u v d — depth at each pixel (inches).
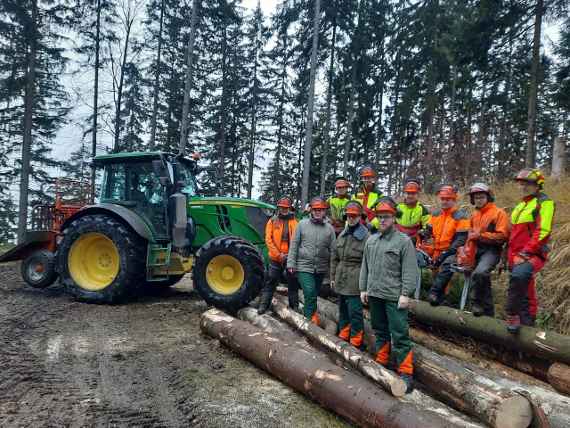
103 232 256.8
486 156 495.8
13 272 372.5
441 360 151.9
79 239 266.1
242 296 219.9
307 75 807.7
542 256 167.9
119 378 148.6
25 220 688.4
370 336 186.9
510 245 179.2
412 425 110.3
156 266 259.9
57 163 799.7
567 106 556.4
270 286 220.5
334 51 833.5
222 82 1044.5
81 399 130.6
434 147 615.8
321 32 774.5
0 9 654.5
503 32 522.3
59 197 337.4
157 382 147.2
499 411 118.7
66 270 263.7
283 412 131.6
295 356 150.6
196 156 297.1
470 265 197.0
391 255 153.9
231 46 1061.8
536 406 117.0
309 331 183.8
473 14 573.9
